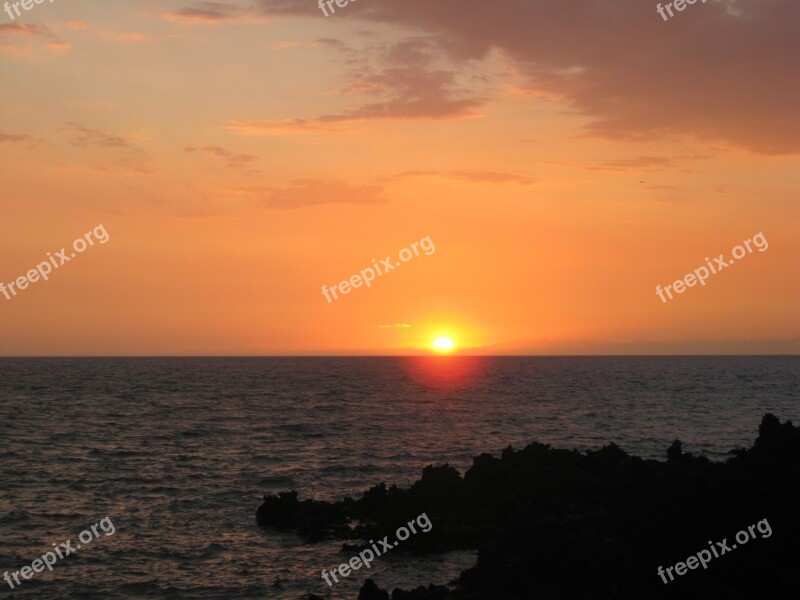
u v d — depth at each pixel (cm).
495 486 4116
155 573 3300
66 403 11494
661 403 11862
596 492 4000
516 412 10194
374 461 5984
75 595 3044
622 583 2656
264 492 4850
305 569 3350
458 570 3316
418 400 12469
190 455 6300
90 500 4603
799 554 2645
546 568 2831
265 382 18538
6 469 5572
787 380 19725
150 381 18425
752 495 2823
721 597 2500
